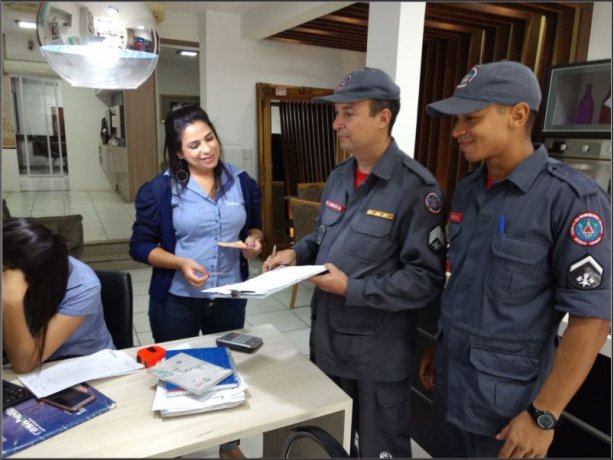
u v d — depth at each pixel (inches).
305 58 184.9
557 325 40.3
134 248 64.9
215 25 159.3
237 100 175.6
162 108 257.0
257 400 42.9
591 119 72.1
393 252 52.9
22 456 34.2
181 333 65.7
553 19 120.8
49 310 45.4
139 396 42.8
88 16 39.9
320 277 49.6
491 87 37.8
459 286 44.5
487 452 43.1
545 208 37.8
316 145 198.1
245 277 70.3
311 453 44.6
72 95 203.0
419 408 76.5
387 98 48.9
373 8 61.6
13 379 43.9
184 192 63.6
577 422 55.7
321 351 56.1
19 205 197.8
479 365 41.5
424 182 51.2
